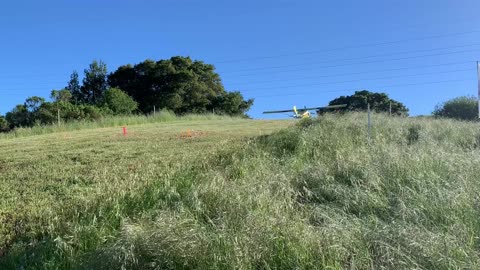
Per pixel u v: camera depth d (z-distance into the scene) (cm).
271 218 482
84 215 566
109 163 936
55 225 552
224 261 416
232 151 995
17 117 3728
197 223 492
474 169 652
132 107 4744
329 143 1019
